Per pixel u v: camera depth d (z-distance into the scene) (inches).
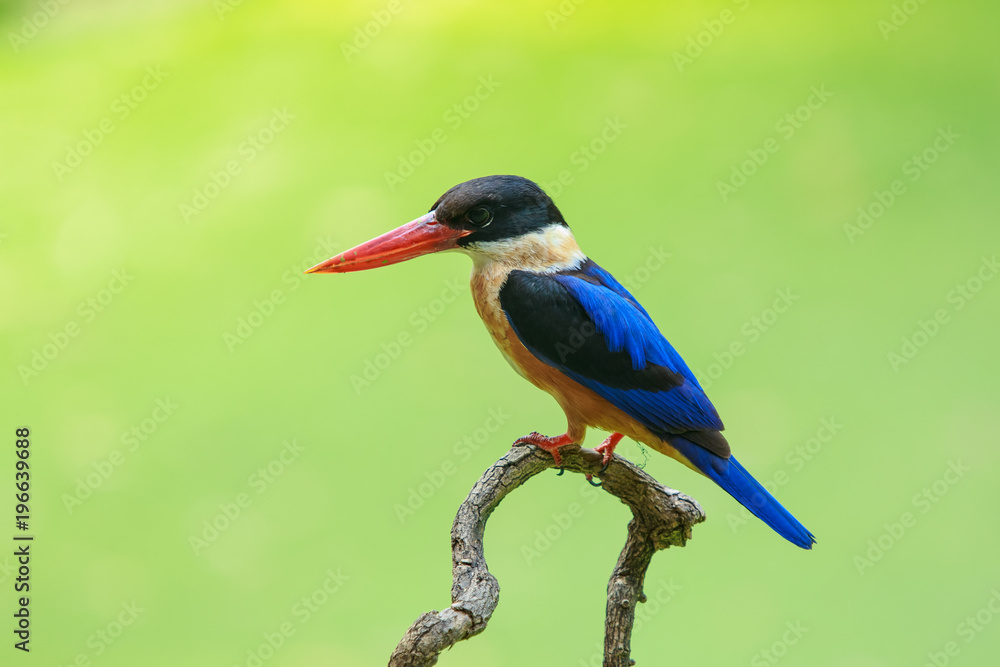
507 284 208.8
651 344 204.4
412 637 125.7
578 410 211.6
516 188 210.4
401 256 209.3
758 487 198.8
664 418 202.2
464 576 143.4
